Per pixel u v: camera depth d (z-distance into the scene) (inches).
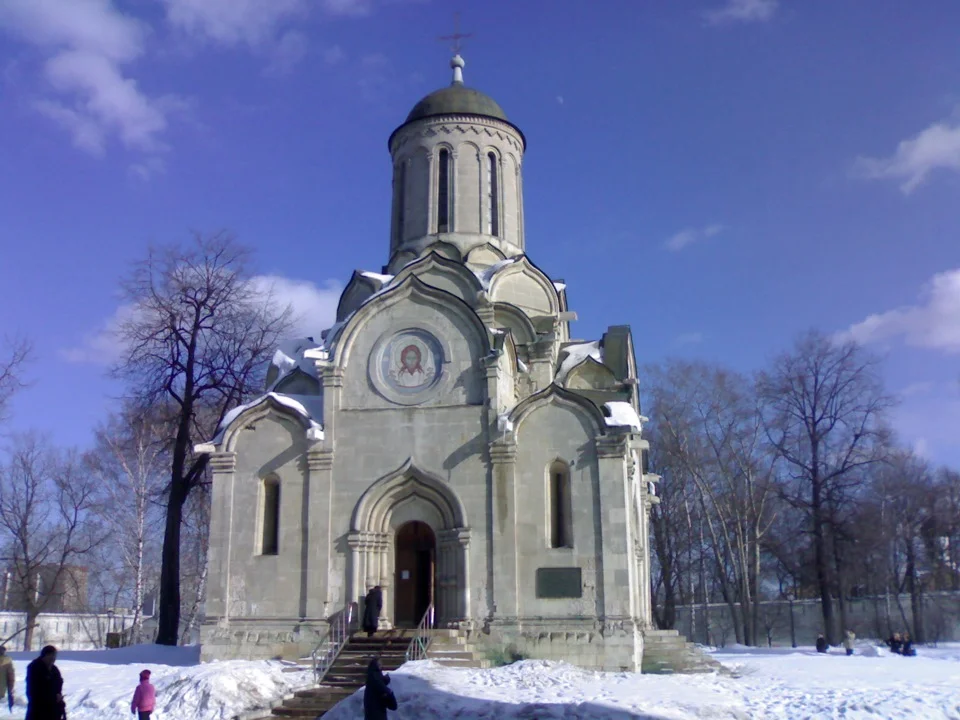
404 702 730.8
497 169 1435.8
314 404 1192.2
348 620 1049.5
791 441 2098.9
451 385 1123.3
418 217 1403.8
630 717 689.6
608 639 1011.9
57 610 2805.1
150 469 1829.5
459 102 1439.5
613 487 1055.6
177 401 1561.3
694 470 2097.7
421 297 1159.6
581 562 1043.3
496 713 706.8
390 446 1117.1
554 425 1088.8
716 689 869.2
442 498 1098.1
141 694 708.7
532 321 1285.7
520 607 1040.2
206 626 1093.8
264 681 865.5
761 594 2645.2
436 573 1095.6
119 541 1993.1
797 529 2255.2
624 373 1300.4
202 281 1574.8
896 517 2247.8
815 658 1353.3
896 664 1208.8
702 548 2226.9
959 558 2365.9
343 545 1094.4
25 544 2021.4
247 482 1137.4
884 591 2310.5
